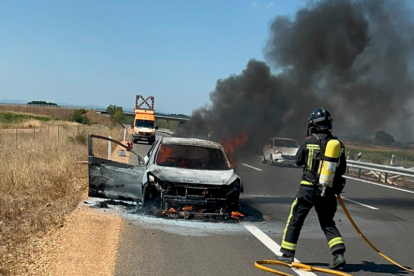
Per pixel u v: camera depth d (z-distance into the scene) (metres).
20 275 5.02
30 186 10.89
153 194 8.41
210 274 5.26
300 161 5.72
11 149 17.05
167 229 7.43
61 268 5.23
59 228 7.27
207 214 8.17
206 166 9.20
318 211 5.73
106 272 5.16
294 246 5.69
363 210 10.62
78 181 12.32
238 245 6.64
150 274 5.17
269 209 9.86
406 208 11.18
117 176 8.93
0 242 6.54
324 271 5.50
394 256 6.50
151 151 9.95
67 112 137.25
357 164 19.78
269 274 5.32
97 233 6.93
